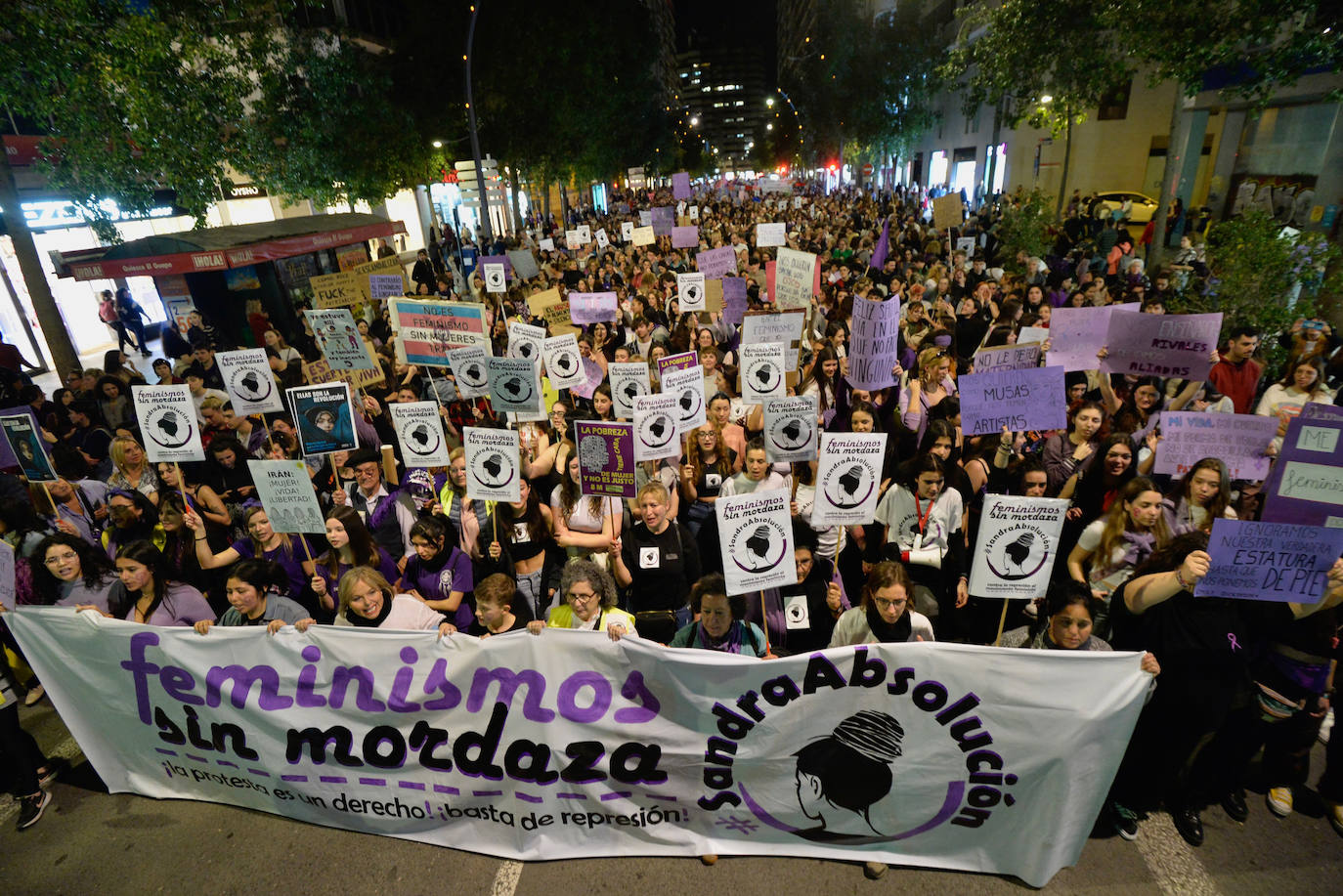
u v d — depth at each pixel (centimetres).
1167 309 1022
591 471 519
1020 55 1490
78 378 1055
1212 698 388
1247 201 1739
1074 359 704
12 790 498
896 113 4191
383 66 2408
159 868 429
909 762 394
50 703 600
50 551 497
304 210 2808
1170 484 611
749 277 1688
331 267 1922
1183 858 404
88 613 450
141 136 1288
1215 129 1955
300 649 429
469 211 4509
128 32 1228
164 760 472
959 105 4350
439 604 512
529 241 3130
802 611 480
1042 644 427
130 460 707
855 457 457
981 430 579
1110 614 439
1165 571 404
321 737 438
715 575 433
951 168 4591
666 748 408
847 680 387
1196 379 657
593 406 878
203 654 441
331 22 2425
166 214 2048
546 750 417
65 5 1106
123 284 1855
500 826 433
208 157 1448
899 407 772
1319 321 732
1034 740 379
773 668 387
